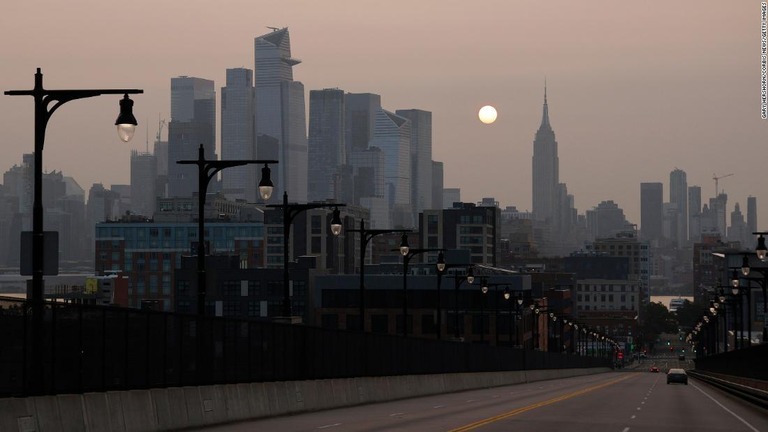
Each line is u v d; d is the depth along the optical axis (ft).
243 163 167.94
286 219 222.28
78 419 122.62
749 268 350.64
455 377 354.13
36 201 120.16
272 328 194.08
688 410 237.25
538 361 576.20
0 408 107.96
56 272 121.29
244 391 176.04
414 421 179.01
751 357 352.69
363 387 248.73
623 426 176.65
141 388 142.72
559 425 175.01
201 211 166.20
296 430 152.87
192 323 159.43
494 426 169.68
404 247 295.89
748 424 192.03
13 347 113.80
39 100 120.06
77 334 127.24
